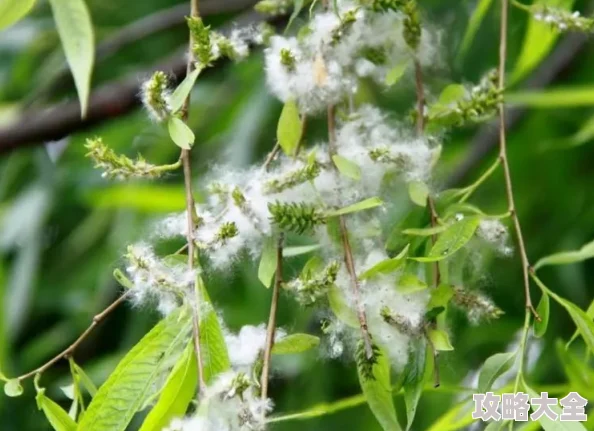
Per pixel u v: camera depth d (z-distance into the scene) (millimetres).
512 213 718
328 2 728
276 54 722
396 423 692
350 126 728
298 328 1003
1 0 750
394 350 700
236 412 655
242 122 1120
